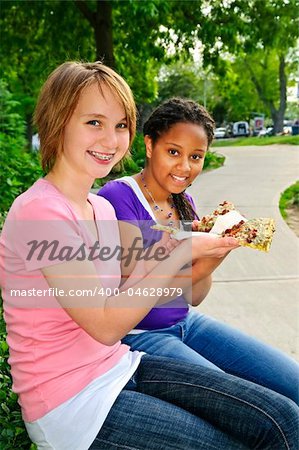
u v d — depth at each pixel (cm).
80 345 167
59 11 1223
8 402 205
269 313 340
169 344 204
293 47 1223
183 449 152
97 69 172
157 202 226
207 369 174
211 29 1152
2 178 546
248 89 4384
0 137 643
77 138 170
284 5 1143
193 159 216
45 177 180
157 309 210
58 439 160
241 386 165
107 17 1129
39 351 162
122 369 172
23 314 164
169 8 1011
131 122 180
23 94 1234
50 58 1252
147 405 159
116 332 162
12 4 1191
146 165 225
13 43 1285
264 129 4659
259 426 156
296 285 387
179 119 210
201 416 166
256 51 1231
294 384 197
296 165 1230
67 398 160
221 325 221
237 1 1143
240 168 1169
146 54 1244
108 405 158
